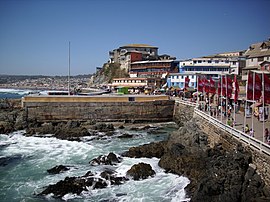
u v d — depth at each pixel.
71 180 27.58
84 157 36.41
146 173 28.89
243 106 46.56
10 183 28.48
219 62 93.12
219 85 46.59
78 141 44.69
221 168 23.80
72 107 56.19
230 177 22.31
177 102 59.97
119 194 25.69
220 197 21.17
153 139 45.97
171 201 24.08
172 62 103.50
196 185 25.05
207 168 27.31
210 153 30.86
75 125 53.44
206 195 21.97
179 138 36.50
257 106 40.69
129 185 27.27
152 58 123.81
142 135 48.97
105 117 57.28
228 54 115.25
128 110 58.16
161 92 81.69
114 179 28.14
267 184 21.19
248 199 20.56
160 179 28.28
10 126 51.53
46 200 25.00
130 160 34.12
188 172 28.33
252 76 26.66
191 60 96.69
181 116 57.25
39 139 45.53
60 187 26.45
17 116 56.53
